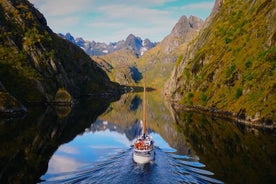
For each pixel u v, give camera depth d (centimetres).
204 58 15288
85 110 14488
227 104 10506
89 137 7462
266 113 8256
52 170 4350
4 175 4156
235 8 16200
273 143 6184
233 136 6988
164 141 6569
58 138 7156
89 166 4441
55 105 16538
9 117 10375
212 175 3972
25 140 6681
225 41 13762
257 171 4225
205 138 6850
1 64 16838
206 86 13250
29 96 16538
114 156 5112
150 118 11494
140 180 3597
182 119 10481
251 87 9694
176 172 3991
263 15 12006
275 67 9288
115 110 15100
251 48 11231
